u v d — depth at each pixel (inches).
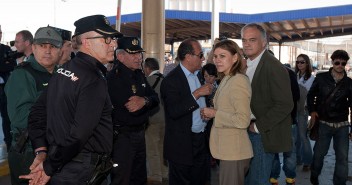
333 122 196.2
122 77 156.5
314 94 201.8
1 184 219.8
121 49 158.1
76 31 100.8
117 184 153.9
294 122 190.9
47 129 97.7
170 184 156.1
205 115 131.5
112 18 571.8
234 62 129.3
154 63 214.5
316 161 204.1
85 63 96.3
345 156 197.2
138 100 152.7
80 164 95.9
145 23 304.7
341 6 533.0
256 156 139.9
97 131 97.3
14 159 119.5
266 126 135.6
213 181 227.0
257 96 138.7
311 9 552.1
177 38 738.8
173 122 151.6
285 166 215.3
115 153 152.6
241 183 131.5
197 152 154.8
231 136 128.0
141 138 161.5
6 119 256.4
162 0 304.7
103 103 94.1
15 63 254.8
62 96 93.5
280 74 134.5
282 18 572.7
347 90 192.9
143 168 166.2
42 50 124.2
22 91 120.2
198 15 547.8
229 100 127.0
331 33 716.7
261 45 140.2
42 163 93.3
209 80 173.5
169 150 152.4
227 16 583.5
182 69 152.1
